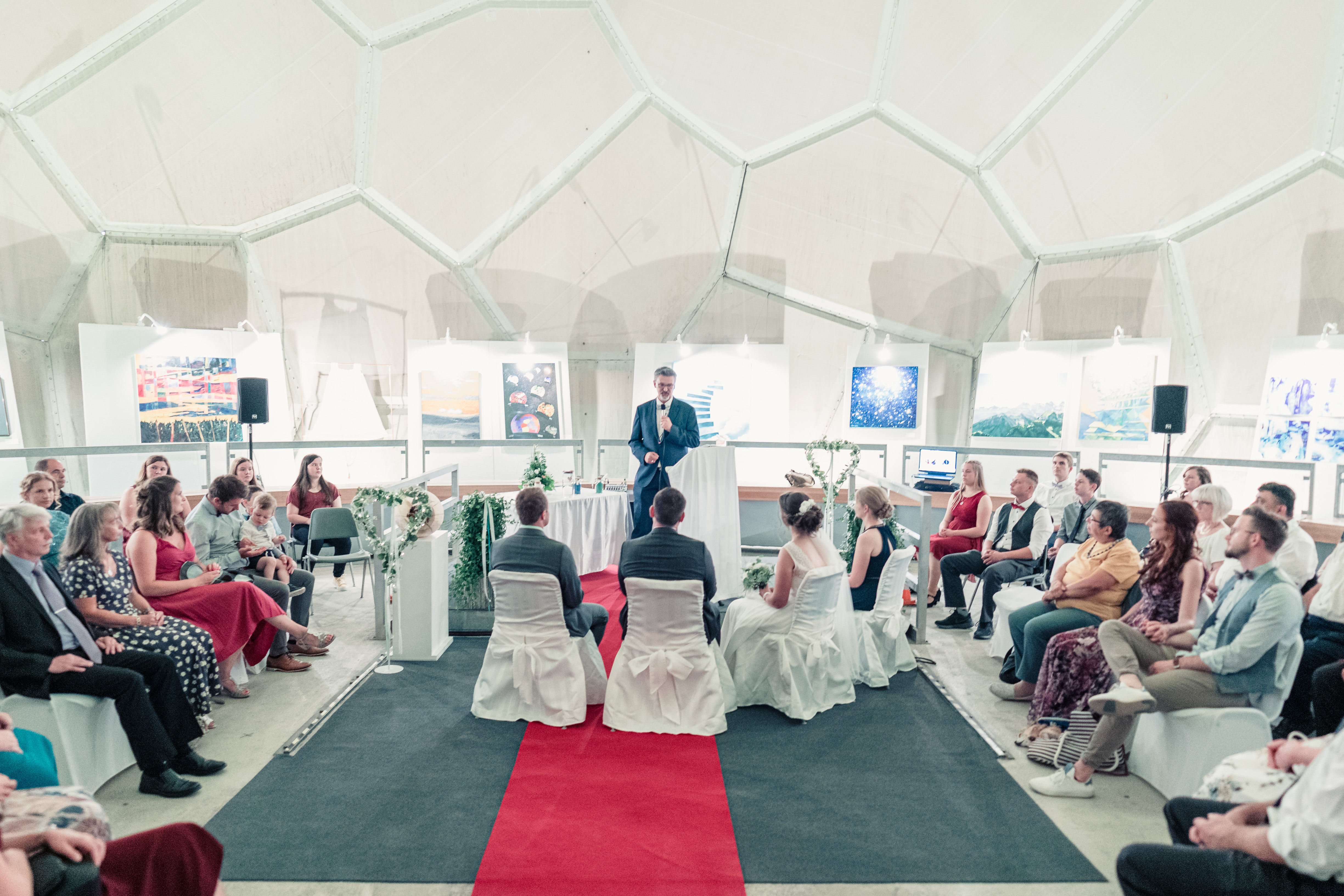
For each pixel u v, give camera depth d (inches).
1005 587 211.3
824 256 374.3
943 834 116.1
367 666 189.5
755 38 335.3
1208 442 331.6
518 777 132.1
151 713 125.0
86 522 142.2
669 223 372.8
